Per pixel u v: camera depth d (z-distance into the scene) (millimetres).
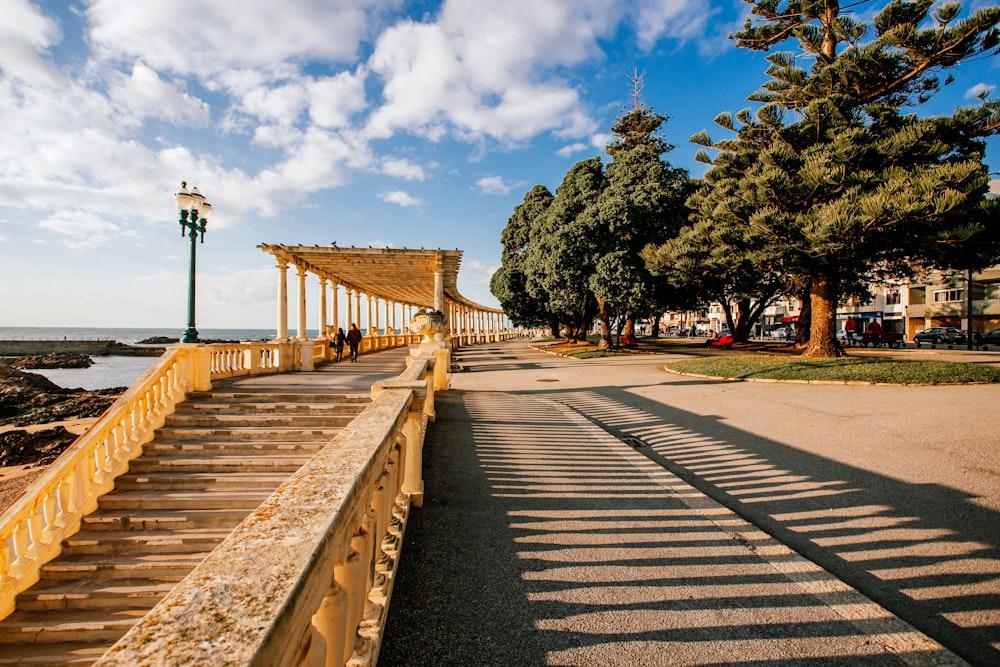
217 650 759
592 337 51625
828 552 3574
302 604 1037
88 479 5859
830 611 2742
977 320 38219
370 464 1950
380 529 2549
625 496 4609
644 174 24094
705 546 3574
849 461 5656
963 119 14719
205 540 5543
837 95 15328
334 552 1338
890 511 4242
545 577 3113
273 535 1224
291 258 16531
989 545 3592
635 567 3258
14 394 26844
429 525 3900
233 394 7949
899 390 10336
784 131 16391
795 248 15125
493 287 40094
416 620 2625
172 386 7617
